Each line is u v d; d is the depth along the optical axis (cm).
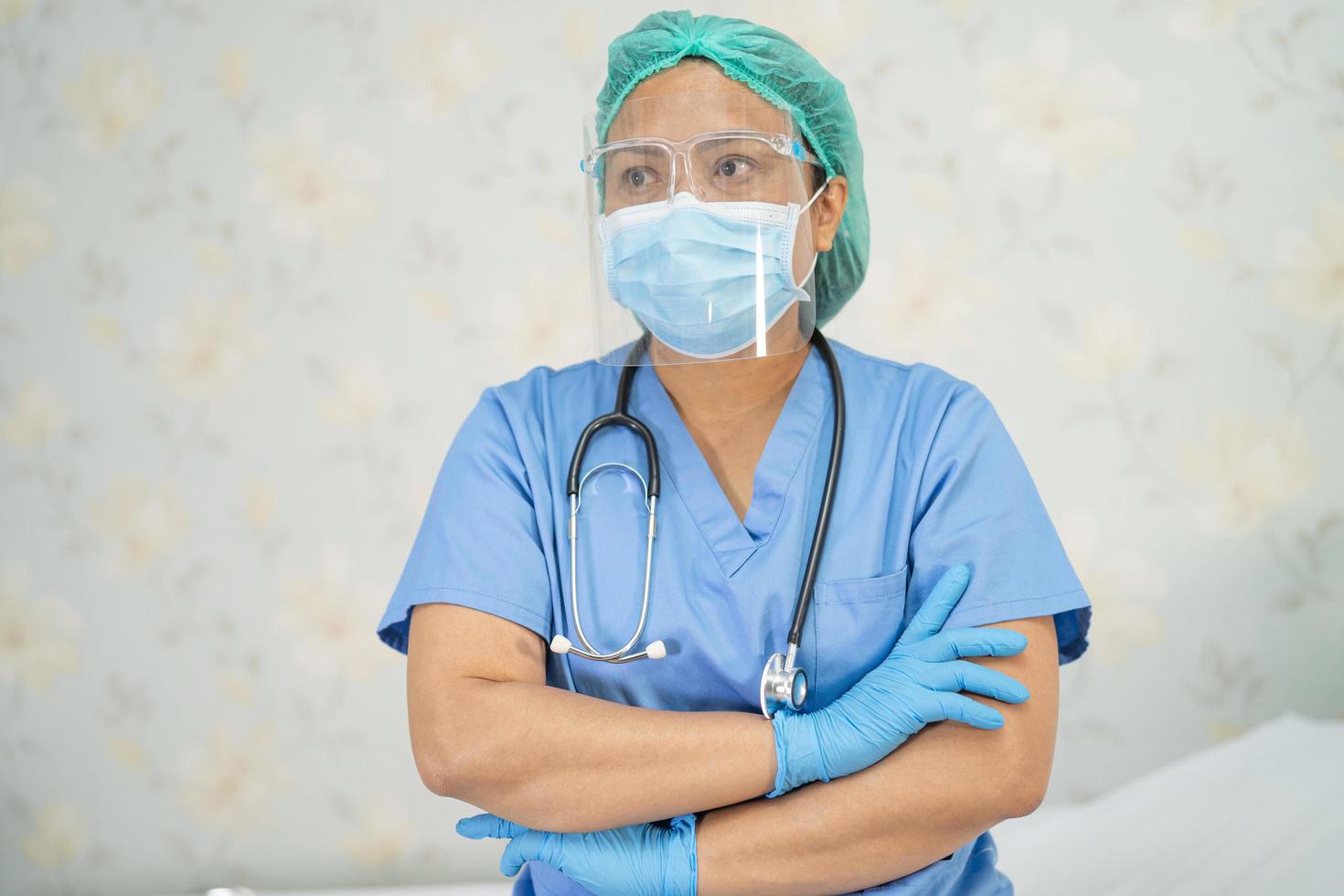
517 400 119
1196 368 210
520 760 96
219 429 242
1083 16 213
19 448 249
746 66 112
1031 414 215
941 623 101
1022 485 109
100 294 247
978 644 97
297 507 239
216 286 243
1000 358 216
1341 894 123
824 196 120
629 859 96
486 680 101
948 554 105
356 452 238
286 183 241
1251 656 208
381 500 237
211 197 243
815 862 94
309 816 238
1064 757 213
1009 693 95
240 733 241
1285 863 134
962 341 217
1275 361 207
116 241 247
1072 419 214
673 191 104
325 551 238
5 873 248
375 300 238
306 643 239
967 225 217
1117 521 212
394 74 238
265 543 240
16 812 248
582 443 113
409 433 236
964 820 94
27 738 248
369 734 237
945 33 218
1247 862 138
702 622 107
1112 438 212
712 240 104
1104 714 212
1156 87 211
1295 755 169
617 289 108
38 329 249
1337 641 205
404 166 237
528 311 233
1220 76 209
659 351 111
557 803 95
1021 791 95
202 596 242
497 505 110
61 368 248
